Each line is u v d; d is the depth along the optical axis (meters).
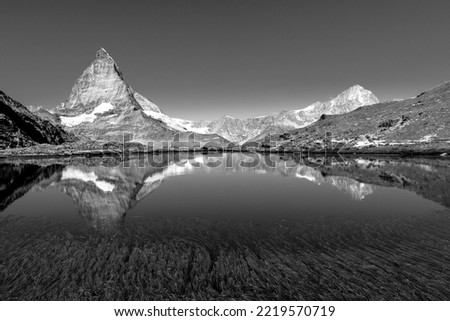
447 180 48.00
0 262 17.80
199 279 15.59
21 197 38.19
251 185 48.81
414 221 25.62
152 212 30.22
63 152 130.38
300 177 58.53
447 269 16.36
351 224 25.23
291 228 24.38
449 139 117.00
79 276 16.00
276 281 15.37
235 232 23.34
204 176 62.41
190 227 24.77
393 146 126.44
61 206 32.84
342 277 15.68
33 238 22.00
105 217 28.17
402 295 14.04
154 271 16.45
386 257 18.03
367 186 44.88
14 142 129.00
